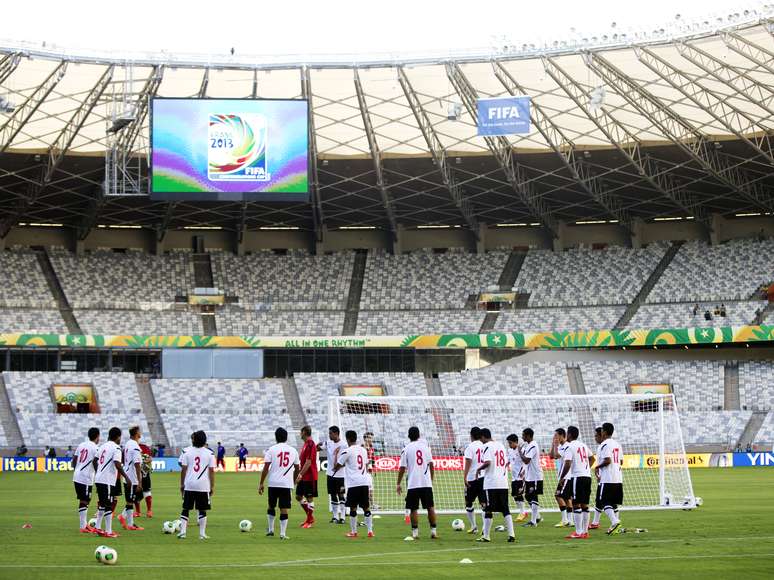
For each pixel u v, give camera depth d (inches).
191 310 3125.0
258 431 2726.4
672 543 811.4
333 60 2174.0
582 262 3233.3
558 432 1000.9
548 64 2169.0
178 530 930.7
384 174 2721.5
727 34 1999.3
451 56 2155.5
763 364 2859.3
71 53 2078.0
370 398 1288.1
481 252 3319.4
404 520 1114.1
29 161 2509.8
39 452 2618.1
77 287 3107.8
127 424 2743.6
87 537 887.1
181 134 2162.9
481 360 3051.2
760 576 613.0
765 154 2379.4
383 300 3184.1
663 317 2970.0
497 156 2522.1
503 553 749.9
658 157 2564.0
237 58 2172.7
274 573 639.8
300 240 3371.1
